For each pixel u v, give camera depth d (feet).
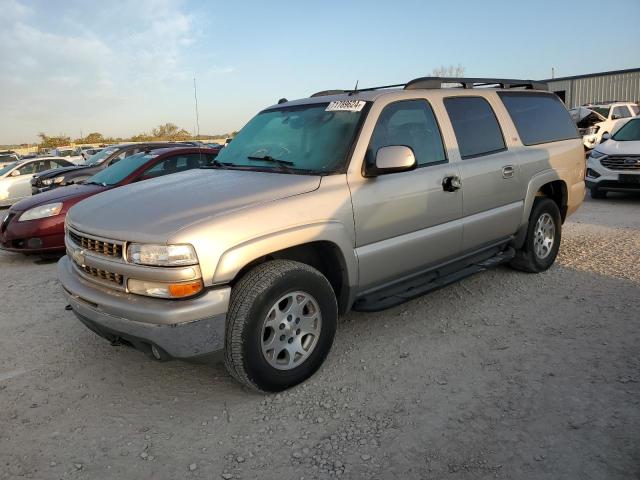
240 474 8.84
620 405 10.11
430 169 13.91
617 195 36.78
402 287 13.87
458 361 12.31
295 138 13.74
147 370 12.69
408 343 13.41
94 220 11.34
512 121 17.15
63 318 16.44
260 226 10.56
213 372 12.46
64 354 13.76
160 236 9.88
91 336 14.87
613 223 26.76
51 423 10.57
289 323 11.16
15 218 24.22
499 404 10.41
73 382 12.24
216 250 9.98
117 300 10.37
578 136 20.20
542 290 16.78
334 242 11.66
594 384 10.93
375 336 13.92
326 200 11.62
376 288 13.25
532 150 17.42
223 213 10.46
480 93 16.44
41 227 23.73
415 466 8.77
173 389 11.75
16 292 19.60
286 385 11.22
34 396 11.65
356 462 8.96
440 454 9.04
